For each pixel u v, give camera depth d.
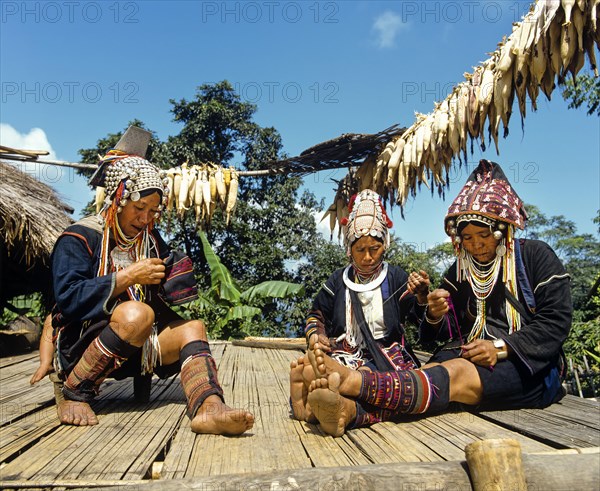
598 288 11.69
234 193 6.04
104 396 3.17
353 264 2.97
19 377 4.08
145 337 2.54
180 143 17.73
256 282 16.95
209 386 2.40
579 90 12.13
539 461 1.66
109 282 2.47
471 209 2.70
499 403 2.64
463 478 1.65
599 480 1.61
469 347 2.61
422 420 2.51
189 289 2.84
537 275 2.74
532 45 3.83
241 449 2.07
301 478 1.62
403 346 2.84
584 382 8.18
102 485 1.66
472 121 4.48
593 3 3.43
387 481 1.62
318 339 2.74
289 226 17.83
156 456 1.99
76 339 2.65
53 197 7.41
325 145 5.61
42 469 1.82
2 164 6.98
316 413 2.20
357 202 2.96
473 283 2.85
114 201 2.66
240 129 18.27
